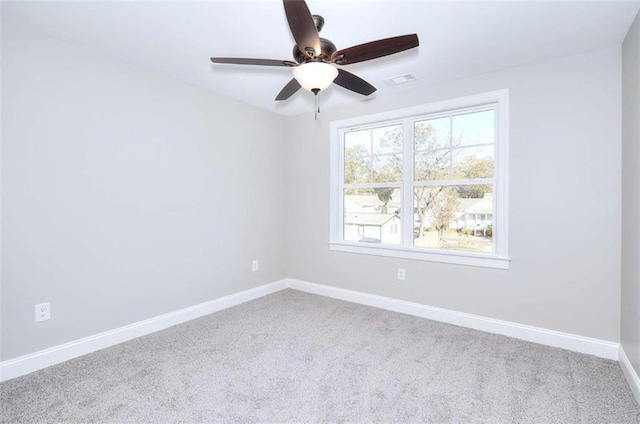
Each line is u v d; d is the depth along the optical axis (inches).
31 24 82.0
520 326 106.0
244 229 145.5
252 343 103.1
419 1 71.3
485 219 115.6
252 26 82.5
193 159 124.4
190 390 77.6
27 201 84.7
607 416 68.3
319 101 141.3
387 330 113.2
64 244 91.5
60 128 90.0
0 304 81.0
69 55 91.5
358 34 85.0
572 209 97.2
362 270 142.4
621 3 71.8
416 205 130.6
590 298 95.1
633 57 78.0
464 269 116.7
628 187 82.7
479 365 89.0
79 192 94.1
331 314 129.0
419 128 129.6
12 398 74.2
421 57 98.9
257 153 151.2
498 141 110.5
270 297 151.8
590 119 94.1
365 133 144.9
